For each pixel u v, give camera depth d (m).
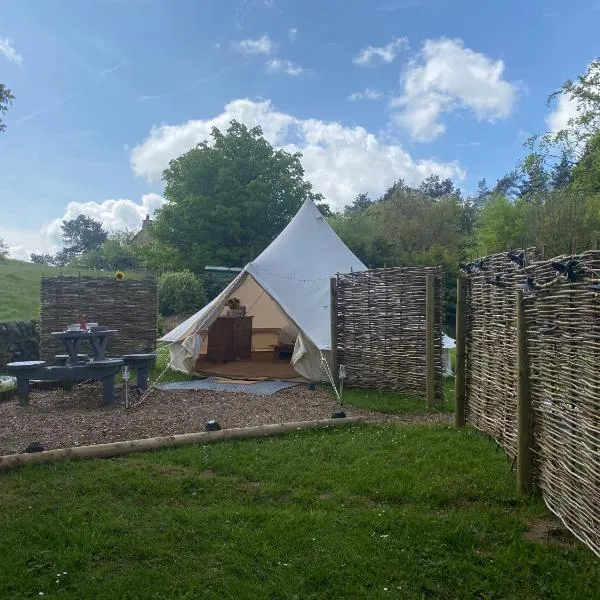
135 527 4.17
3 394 9.10
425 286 9.04
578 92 20.55
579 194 21.31
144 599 3.27
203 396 9.35
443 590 3.34
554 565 3.62
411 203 38.22
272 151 30.48
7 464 5.41
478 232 29.23
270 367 12.49
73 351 8.77
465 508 4.60
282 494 4.91
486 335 6.32
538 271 4.70
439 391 8.81
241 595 3.29
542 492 4.70
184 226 28.56
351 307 10.29
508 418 5.61
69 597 3.26
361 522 4.21
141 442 6.09
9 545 3.86
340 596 3.29
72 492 4.86
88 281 12.13
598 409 3.63
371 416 8.00
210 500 4.75
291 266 12.01
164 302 23.70
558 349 4.29
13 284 23.00
